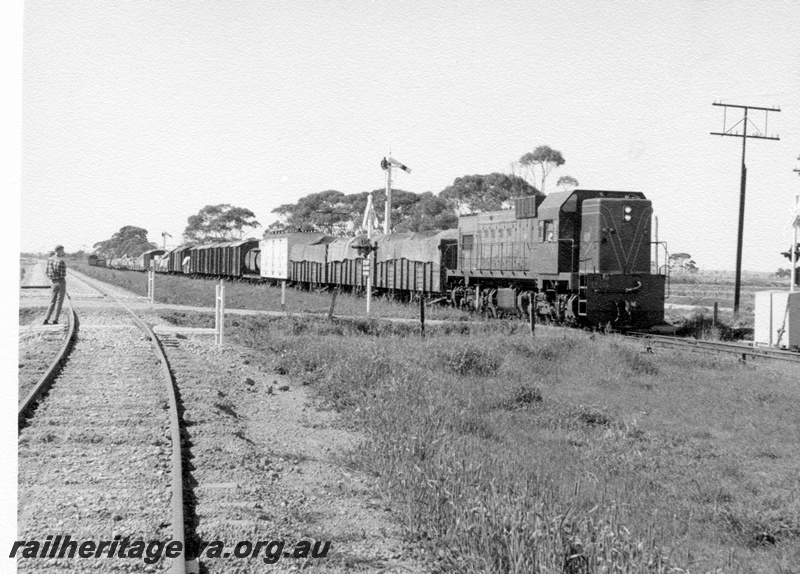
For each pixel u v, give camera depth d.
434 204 74.06
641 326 27.30
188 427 11.20
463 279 36.69
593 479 10.52
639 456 11.97
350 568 7.01
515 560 7.01
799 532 9.17
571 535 7.36
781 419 14.46
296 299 42.00
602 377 18.64
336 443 12.01
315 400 15.34
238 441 10.70
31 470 8.75
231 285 57.09
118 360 16.88
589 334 24.94
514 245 31.36
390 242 43.50
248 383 16.39
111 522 7.30
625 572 6.86
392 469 10.02
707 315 33.41
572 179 64.25
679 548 8.30
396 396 14.39
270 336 23.97
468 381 17.62
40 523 7.24
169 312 30.00
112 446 9.92
